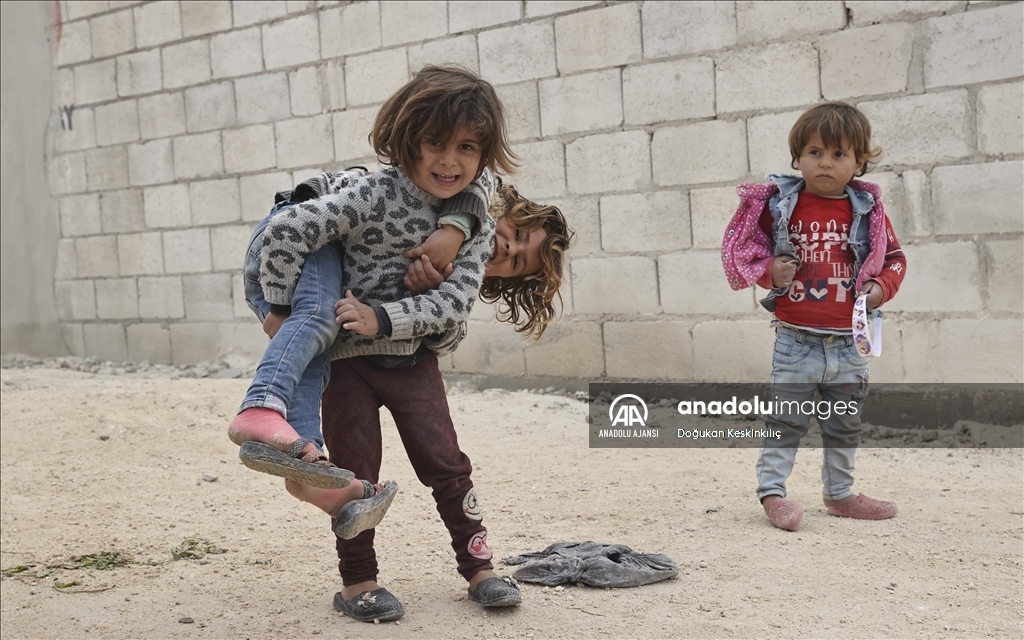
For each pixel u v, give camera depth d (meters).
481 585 3.19
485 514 4.43
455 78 2.79
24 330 10.64
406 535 4.15
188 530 4.37
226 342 9.40
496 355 7.85
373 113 8.34
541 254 3.41
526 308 3.58
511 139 7.62
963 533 3.94
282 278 2.76
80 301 10.37
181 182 9.51
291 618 3.21
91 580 3.77
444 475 3.18
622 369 7.30
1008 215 5.89
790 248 4.11
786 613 3.11
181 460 5.59
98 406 6.57
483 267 3.00
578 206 7.40
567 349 7.52
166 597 3.52
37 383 8.44
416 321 2.83
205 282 9.47
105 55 9.85
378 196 2.85
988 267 5.96
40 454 5.71
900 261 4.13
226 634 3.11
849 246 4.09
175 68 9.40
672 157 7.00
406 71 8.12
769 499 4.16
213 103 9.20
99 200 10.10
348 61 8.40
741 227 4.18
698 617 3.10
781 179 4.21
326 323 2.71
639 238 7.17
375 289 2.90
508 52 7.60
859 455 5.57
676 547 3.86
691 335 7.02
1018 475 4.95
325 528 4.34
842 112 4.04
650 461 5.42
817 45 6.42
